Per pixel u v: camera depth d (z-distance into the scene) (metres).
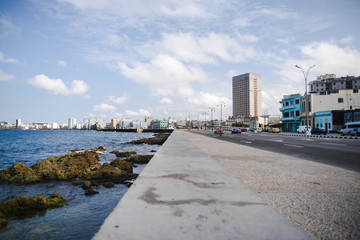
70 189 8.89
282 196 3.93
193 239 1.87
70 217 5.62
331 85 88.19
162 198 3.04
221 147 14.50
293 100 70.81
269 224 2.22
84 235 4.57
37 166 12.27
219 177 4.47
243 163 7.82
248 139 26.06
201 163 6.34
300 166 7.21
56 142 55.62
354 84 85.00
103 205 6.66
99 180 10.52
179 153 8.99
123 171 12.10
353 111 49.81
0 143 50.81
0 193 8.56
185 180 4.18
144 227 2.09
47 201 6.55
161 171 5.09
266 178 5.43
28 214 5.79
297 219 2.91
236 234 1.99
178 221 2.25
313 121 59.62
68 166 13.07
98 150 29.78
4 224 5.12
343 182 5.03
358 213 3.13
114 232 1.98
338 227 2.68
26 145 44.75
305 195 3.99
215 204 2.81
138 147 37.25
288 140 24.08
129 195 3.16
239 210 2.61
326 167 7.05
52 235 4.57
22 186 9.52
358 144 18.44
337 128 51.81
